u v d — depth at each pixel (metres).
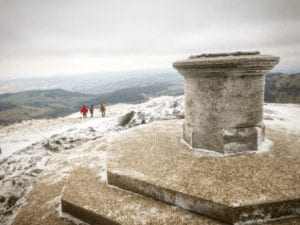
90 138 9.39
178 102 11.16
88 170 4.46
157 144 4.72
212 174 3.31
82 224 3.24
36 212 3.66
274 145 4.28
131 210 3.02
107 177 3.78
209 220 2.74
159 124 6.60
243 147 3.95
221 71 3.63
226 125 3.86
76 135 9.80
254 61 3.51
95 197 3.41
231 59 3.48
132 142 4.94
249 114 3.91
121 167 3.77
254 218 2.65
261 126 4.12
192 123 4.30
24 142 15.73
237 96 3.79
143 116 10.59
